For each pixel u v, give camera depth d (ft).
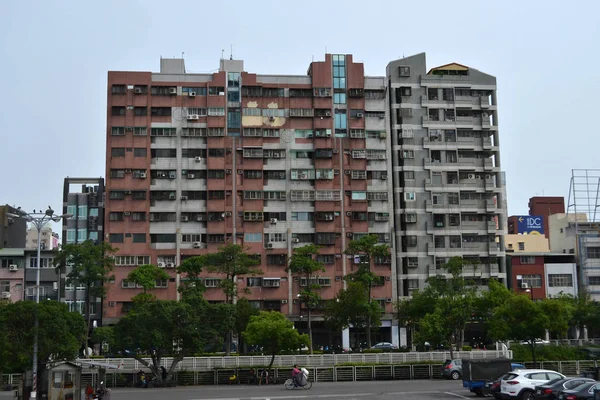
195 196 375.86
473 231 393.50
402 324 355.36
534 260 401.08
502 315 256.52
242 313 303.89
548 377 162.61
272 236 377.50
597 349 274.57
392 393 184.24
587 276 400.67
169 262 366.43
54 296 365.20
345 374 234.99
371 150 391.04
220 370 228.22
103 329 292.20
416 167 396.16
